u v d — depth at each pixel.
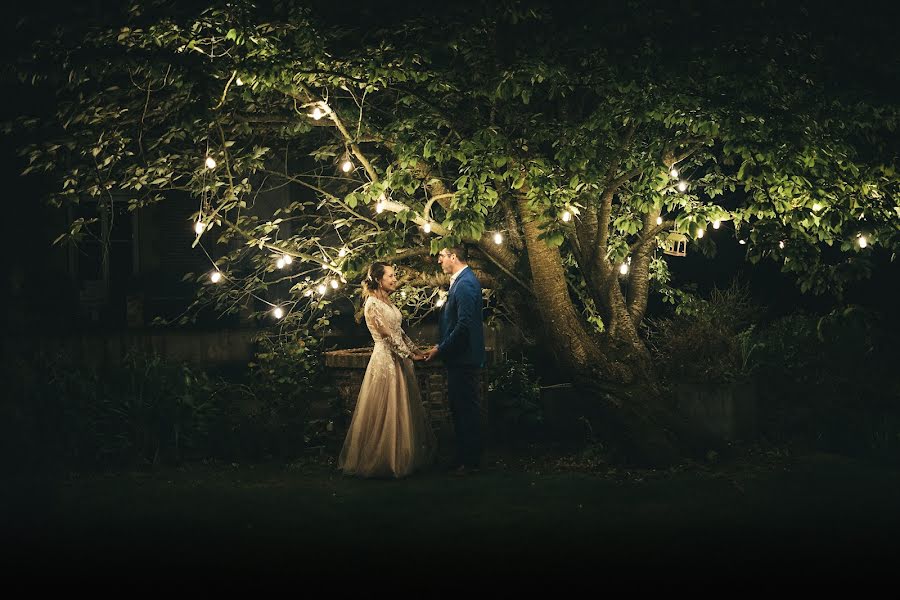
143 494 6.77
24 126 8.42
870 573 4.79
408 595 4.51
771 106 7.40
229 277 9.92
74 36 7.84
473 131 7.85
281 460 8.09
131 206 8.60
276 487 7.02
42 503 6.48
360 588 4.62
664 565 4.94
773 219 7.64
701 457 7.74
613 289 8.48
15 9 8.27
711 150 9.57
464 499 6.51
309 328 11.35
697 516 5.94
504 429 8.88
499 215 9.16
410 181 7.53
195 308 12.34
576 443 8.63
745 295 10.01
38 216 11.52
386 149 9.00
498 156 7.14
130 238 12.65
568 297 8.16
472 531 5.63
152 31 7.35
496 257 8.68
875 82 7.86
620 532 5.57
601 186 8.27
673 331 9.20
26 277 10.99
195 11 7.98
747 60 7.16
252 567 4.96
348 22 8.05
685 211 7.60
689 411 8.21
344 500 6.55
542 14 7.79
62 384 7.96
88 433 7.82
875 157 7.72
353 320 12.05
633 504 6.28
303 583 4.70
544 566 4.93
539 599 4.44
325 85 7.87
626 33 7.65
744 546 5.27
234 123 8.39
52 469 7.37
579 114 8.65
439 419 8.24
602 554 5.13
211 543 5.44
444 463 7.85
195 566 5.00
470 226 7.12
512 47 7.70
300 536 5.56
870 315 8.11
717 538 5.43
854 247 7.50
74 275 12.45
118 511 6.24
